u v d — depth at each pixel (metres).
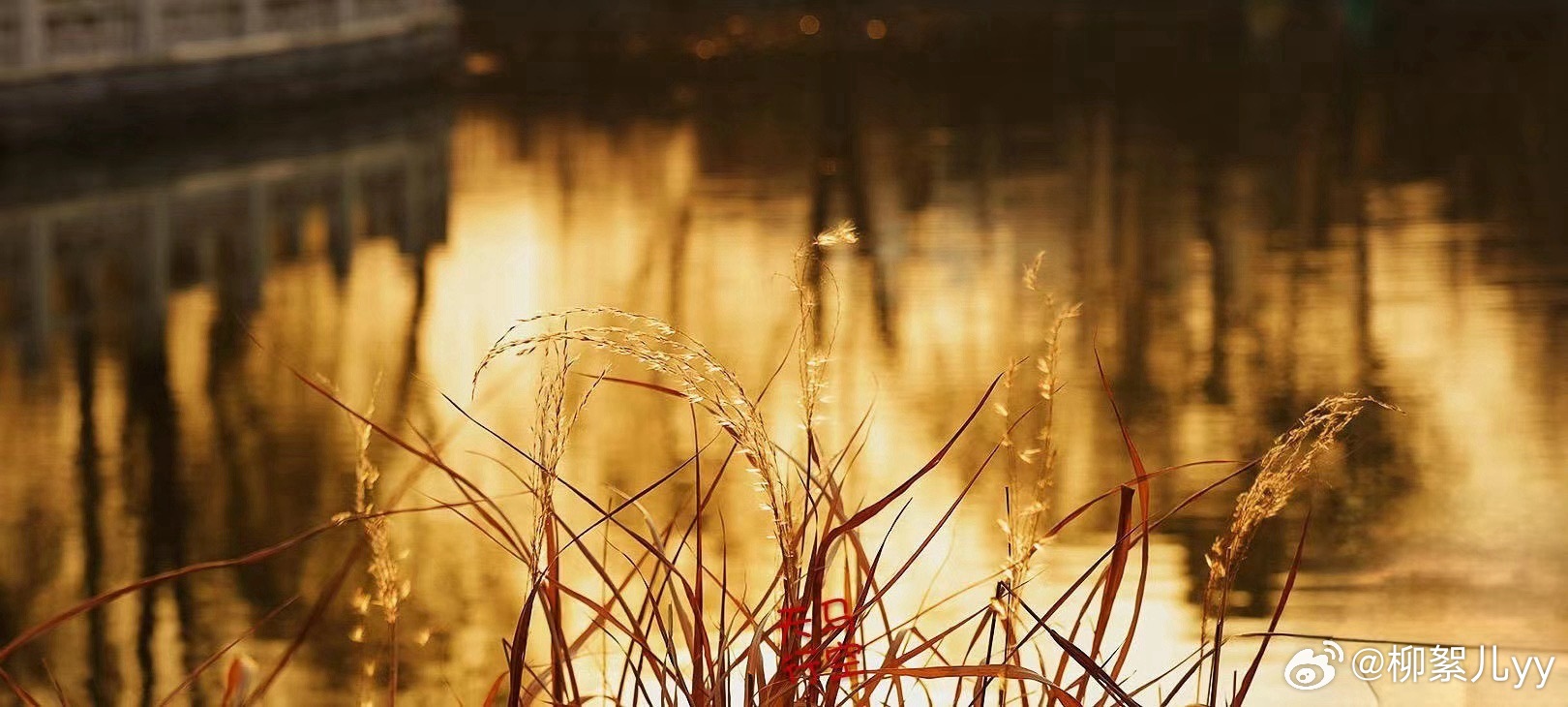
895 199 16.38
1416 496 6.31
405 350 10.09
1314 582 5.30
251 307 11.77
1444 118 22.33
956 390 8.29
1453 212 14.46
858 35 44.19
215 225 16.00
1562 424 7.44
